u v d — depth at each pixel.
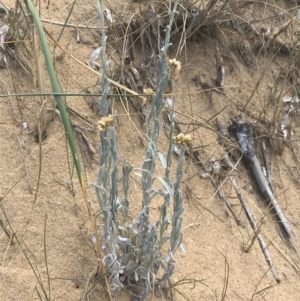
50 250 0.56
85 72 0.69
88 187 0.61
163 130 0.70
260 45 0.82
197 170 0.69
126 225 0.53
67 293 0.54
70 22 0.73
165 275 0.55
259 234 0.67
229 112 0.76
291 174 0.75
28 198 0.59
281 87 0.81
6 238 0.56
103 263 0.54
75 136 0.65
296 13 0.88
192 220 0.65
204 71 0.77
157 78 0.71
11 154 0.61
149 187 0.50
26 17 0.66
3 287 0.53
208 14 0.76
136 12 0.75
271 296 0.61
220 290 0.60
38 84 0.63
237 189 0.70
